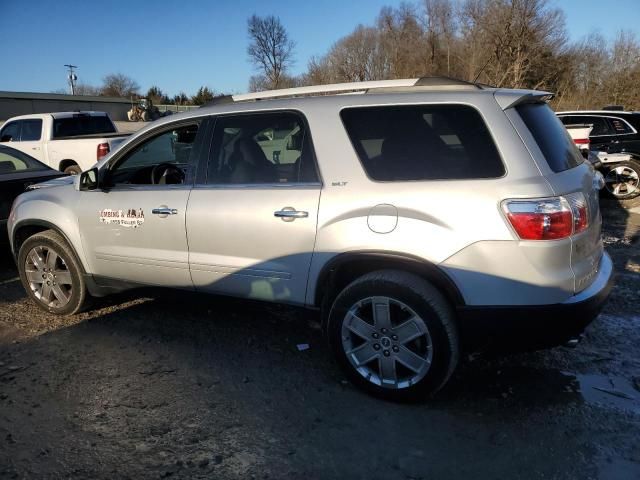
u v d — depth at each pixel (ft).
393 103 10.58
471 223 9.53
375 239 10.15
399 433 9.72
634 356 12.59
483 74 88.69
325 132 10.97
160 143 14.30
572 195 9.72
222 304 15.99
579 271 9.72
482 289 9.61
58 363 12.51
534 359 12.42
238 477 8.63
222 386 11.41
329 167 10.82
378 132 10.57
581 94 108.68
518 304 9.50
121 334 14.05
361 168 10.54
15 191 20.39
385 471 8.74
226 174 12.10
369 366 10.88
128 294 15.94
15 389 11.35
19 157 22.82
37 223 14.92
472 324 9.86
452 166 9.93
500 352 10.27
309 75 192.13
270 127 11.63
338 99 11.05
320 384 11.45
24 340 13.79
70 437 9.68
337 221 10.51
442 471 8.73
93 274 14.38
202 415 10.34
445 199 9.73
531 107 10.71
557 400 10.73
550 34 99.86
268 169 11.59
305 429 9.87
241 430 9.86
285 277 11.38
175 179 14.52
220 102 12.71
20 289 17.97
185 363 12.44
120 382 11.61
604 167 34.65
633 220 28.25
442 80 10.82
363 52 174.70
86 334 14.10
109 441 9.56
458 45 124.98
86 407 10.66
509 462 8.91
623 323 14.46
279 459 9.05
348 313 10.65
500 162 9.62
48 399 10.96
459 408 10.48
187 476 8.66
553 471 8.68
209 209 12.00
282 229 11.13
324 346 13.26
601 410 10.36
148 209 12.85
